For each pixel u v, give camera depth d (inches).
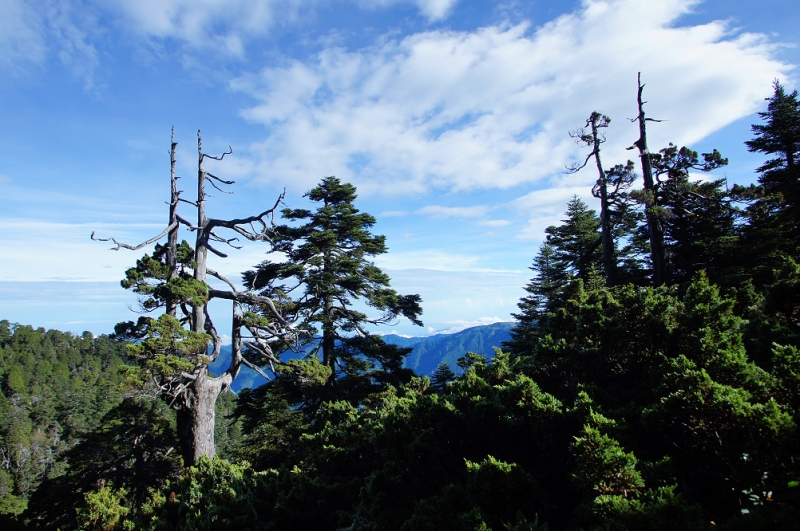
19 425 2716.5
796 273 332.2
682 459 187.0
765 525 134.5
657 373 234.2
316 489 326.3
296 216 918.4
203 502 325.1
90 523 372.5
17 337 5236.2
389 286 913.5
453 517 199.2
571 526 192.4
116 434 794.8
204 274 724.0
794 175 951.0
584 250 1254.9
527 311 1370.6
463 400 307.3
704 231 860.0
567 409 229.8
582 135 940.6
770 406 162.2
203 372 625.9
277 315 754.2
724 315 263.1
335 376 837.8
